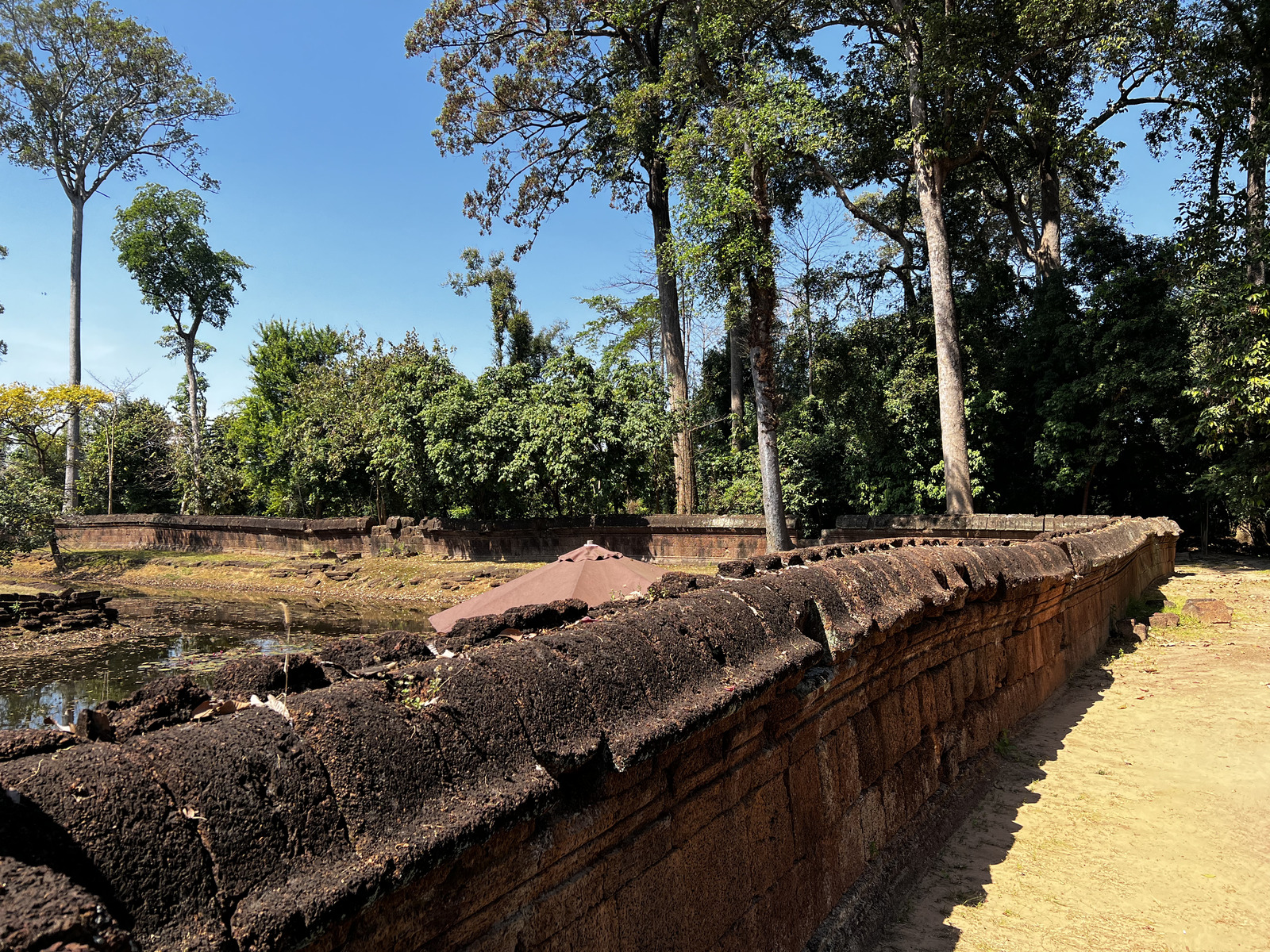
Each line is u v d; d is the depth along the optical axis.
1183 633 9.45
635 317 30.05
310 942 1.29
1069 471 17.58
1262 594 11.66
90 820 1.17
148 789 1.25
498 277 33.53
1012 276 21.34
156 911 1.16
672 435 22.16
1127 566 10.91
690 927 2.59
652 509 25.70
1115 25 15.33
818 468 21.22
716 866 2.75
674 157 13.95
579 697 2.04
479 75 22.61
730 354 26.36
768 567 3.85
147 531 30.05
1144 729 6.15
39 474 31.38
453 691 1.81
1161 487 19.28
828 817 3.53
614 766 1.99
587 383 20.98
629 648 2.32
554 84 23.22
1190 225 15.94
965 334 19.78
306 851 1.36
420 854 1.46
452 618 7.64
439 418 21.19
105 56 36.88
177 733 1.40
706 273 13.83
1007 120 18.09
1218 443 14.82
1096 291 17.41
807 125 12.71
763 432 14.45
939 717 4.81
